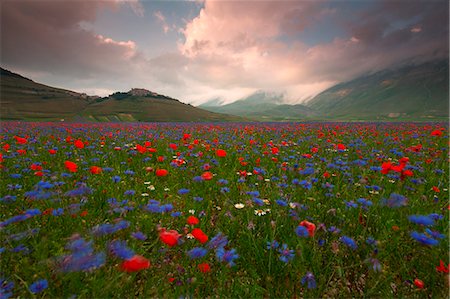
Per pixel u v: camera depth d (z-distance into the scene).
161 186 4.55
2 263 2.19
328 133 14.98
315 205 3.57
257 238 2.84
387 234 2.73
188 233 2.79
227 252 2.15
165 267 2.30
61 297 1.86
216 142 10.18
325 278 2.28
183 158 6.57
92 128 20.94
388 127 20.80
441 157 7.22
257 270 2.44
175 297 1.98
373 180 4.68
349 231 2.92
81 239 1.88
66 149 8.63
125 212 2.99
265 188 4.45
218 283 2.24
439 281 2.20
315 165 5.81
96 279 1.96
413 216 2.28
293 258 2.30
